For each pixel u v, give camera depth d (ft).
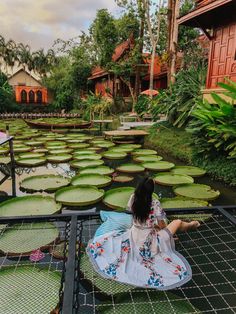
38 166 22.76
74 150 28.25
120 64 55.47
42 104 88.33
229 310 7.09
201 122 21.86
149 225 8.04
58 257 9.15
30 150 27.99
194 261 9.06
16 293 7.38
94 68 80.84
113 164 23.57
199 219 11.68
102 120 51.13
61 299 6.55
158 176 19.04
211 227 11.15
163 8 48.70
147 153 26.68
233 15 23.36
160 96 36.47
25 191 16.58
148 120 47.67
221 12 24.43
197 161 21.89
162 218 8.20
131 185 17.71
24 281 7.86
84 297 7.36
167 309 6.98
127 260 7.86
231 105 19.30
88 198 14.56
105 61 58.39
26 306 6.93
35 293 7.38
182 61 47.98
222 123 19.20
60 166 22.95
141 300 7.23
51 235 10.46
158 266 7.87
